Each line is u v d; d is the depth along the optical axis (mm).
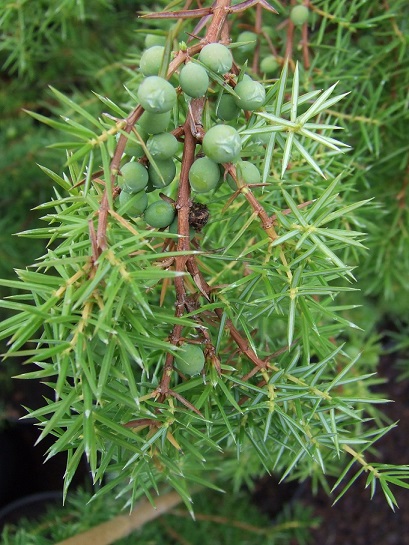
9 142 417
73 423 133
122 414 148
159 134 132
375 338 324
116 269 118
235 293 196
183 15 162
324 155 218
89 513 316
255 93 141
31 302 417
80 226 134
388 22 267
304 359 166
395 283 361
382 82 251
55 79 425
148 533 369
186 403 144
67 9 292
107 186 125
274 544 421
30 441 463
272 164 204
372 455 483
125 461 157
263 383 162
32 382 463
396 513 483
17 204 423
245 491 454
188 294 163
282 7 237
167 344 127
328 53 253
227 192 209
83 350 121
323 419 163
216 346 151
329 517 490
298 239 155
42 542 301
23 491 454
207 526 398
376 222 311
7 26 299
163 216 138
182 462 214
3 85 427
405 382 499
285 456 268
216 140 129
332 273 152
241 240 217
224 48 139
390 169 296
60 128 126
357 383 288
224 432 172
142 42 338
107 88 339
